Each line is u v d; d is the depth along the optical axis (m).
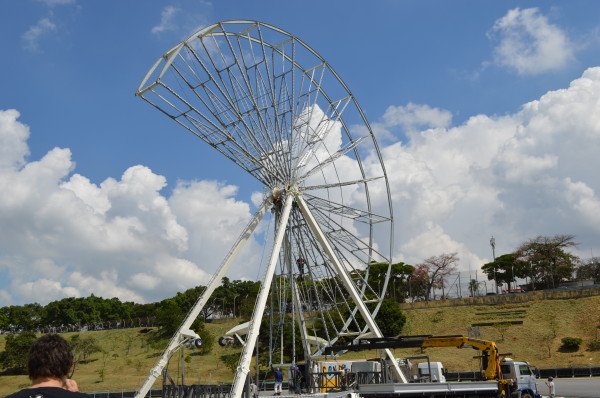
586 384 50.88
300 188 41.66
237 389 29.12
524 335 82.38
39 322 143.38
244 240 37.69
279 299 44.22
